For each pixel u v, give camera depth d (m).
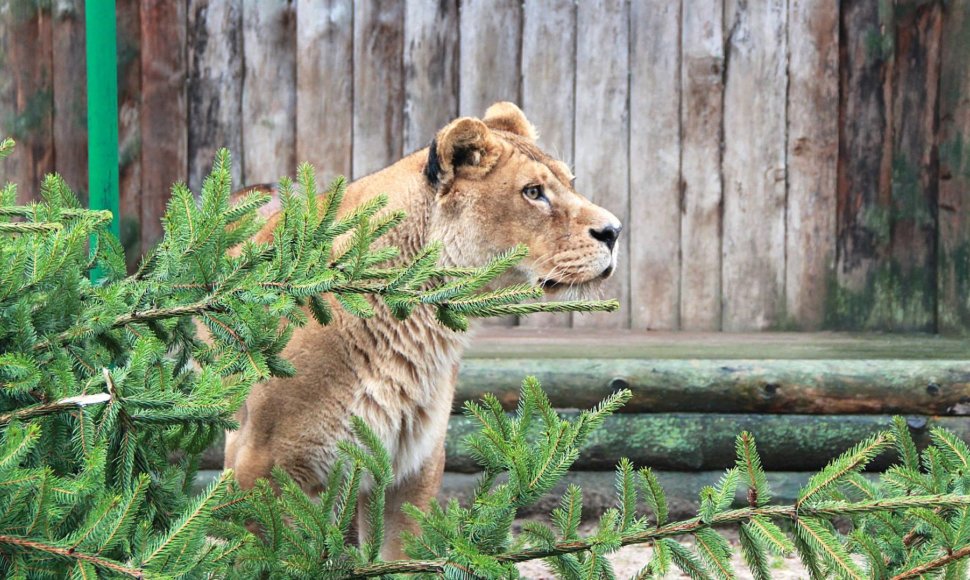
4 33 8.78
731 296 9.60
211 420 2.94
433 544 3.03
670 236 9.59
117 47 9.27
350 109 9.47
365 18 9.44
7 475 2.47
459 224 5.03
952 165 9.22
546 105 9.51
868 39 9.45
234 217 3.21
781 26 9.48
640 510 7.18
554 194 5.06
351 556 3.07
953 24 9.18
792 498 7.16
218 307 3.00
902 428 3.80
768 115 9.52
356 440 4.87
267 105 9.44
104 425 2.72
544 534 3.01
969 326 9.11
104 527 2.49
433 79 9.48
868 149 9.49
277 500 3.17
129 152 9.30
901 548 3.43
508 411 7.28
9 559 2.48
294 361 4.77
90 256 3.49
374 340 4.85
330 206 3.12
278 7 9.41
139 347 2.82
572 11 9.49
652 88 9.51
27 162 8.85
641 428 7.24
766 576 2.97
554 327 9.65
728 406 7.29
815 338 9.03
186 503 3.09
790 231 9.57
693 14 9.48
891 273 9.52
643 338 8.91
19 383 2.67
